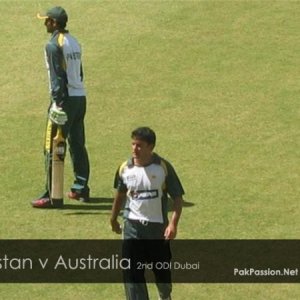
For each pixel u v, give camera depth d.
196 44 58.91
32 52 58.25
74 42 41.91
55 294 36.03
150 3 63.66
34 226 40.75
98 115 51.47
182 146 48.09
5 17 62.25
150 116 51.38
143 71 56.06
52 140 42.03
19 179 44.78
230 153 47.38
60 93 41.41
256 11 62.53
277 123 50.38
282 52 58.00
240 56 57.59
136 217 33.59
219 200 42.88
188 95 53.50
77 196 42.97
